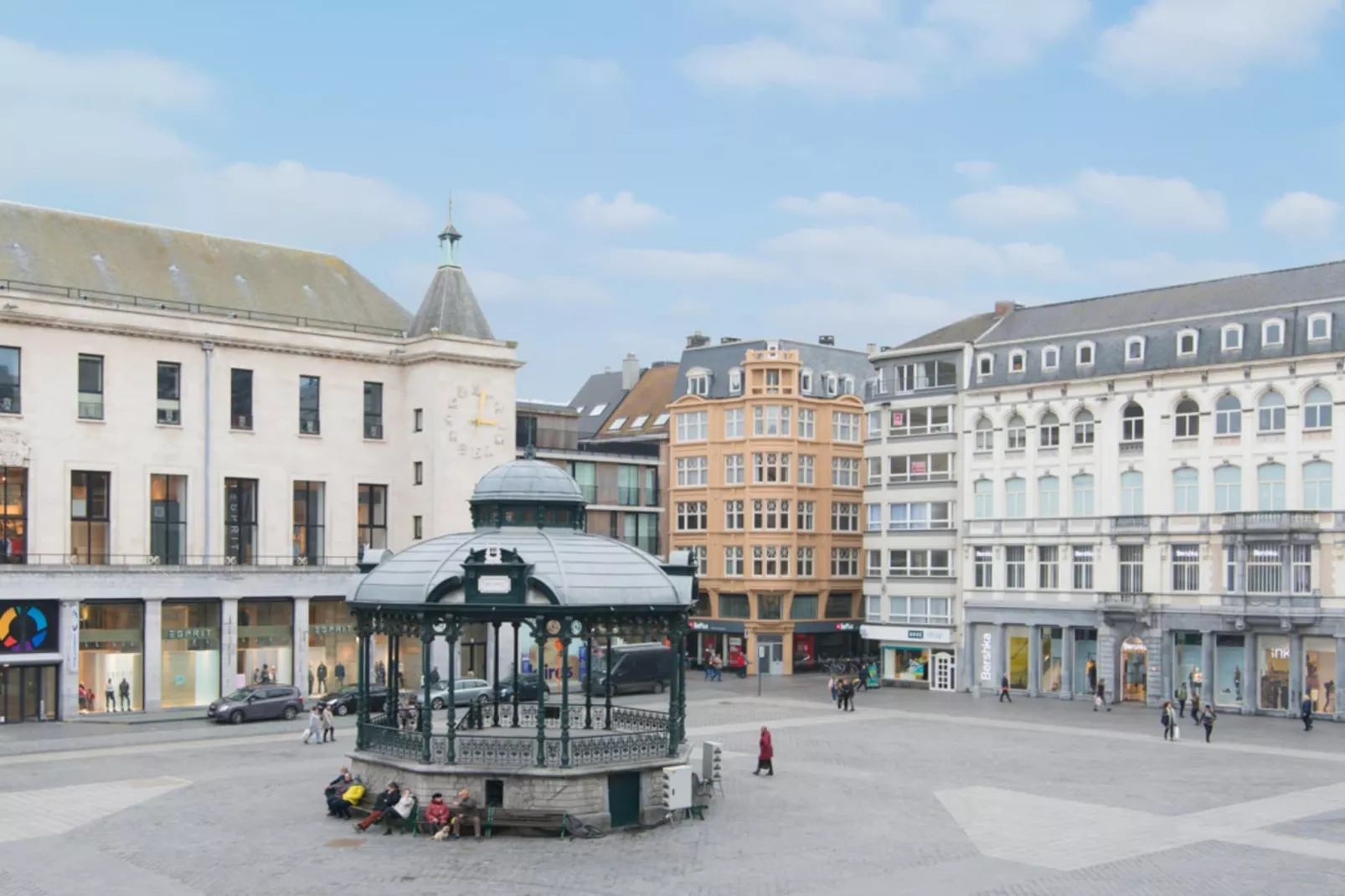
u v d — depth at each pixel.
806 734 51.75
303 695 63.06
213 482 63.31
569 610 31.12
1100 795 37.53
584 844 30.09
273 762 43.19
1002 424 70.62
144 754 45.38
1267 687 60.38
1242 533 60.47
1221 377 62.19
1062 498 67.81
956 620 73.81
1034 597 68.69
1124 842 31.17
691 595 33.84
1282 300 63.06
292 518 66.56
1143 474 64.81
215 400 63.72
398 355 70.69
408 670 68.69
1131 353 65.81
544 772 30.84
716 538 84.62
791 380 83.62
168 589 59.91
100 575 57.69
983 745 48.41
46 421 58.31
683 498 86.94
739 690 71.88
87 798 36.16
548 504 34.53
